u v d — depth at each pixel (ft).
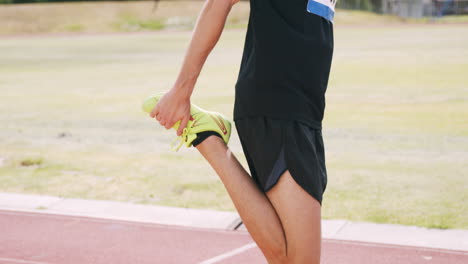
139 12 232.12
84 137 37.22
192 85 8.29
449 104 46.09
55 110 49.73
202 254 16.87
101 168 28.53
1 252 17.07
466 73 66.23
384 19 225.56
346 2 249.14
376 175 25.84
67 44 151.74
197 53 8.18
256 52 8.48
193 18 228.02
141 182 25.72
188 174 27.02
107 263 16.25
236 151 32.37
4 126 41.91
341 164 28.12
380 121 39.96
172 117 8.32
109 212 21.20
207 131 8.48
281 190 8.13
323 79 8.75
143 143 34.91
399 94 52.60
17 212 21.21
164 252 17.06
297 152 8.17
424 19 232.94
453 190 23.11
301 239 8.07
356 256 16.37
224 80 67.97
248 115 8.54
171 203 22.39
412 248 16.89
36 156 31.32
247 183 8.30
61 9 228.84
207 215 20.66
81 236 18.56
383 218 19.84
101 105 52.26
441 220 19.44
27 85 69.77
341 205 21.47
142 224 19.76
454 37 133.28
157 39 165.37
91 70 86.53
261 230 8.15
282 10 8.46
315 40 8.54
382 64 79.56
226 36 162.09
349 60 86.74
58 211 21.33
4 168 28.73
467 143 32.32
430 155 29.60
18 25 213.46
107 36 185.06
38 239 18.25
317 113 8.74
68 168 28.63
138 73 80.53
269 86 8.34
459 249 16.74
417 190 23.27
